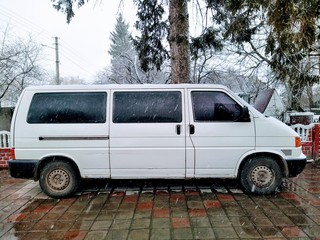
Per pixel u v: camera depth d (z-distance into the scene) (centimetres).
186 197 445
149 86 457
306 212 378
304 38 550
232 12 663
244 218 362
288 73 809
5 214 392
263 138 445
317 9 532
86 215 382
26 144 448
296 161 443
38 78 1803
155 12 862
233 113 449
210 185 503
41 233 332
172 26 730
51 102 454
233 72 1532
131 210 396
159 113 449
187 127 445
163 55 905
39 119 451
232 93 454
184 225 345
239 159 446
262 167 449
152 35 888
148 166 448
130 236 319
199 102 452
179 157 445
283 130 446
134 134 445
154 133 444
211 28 778
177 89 455
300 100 1284
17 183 548
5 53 1616
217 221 354
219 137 443
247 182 450
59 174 457
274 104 1380
